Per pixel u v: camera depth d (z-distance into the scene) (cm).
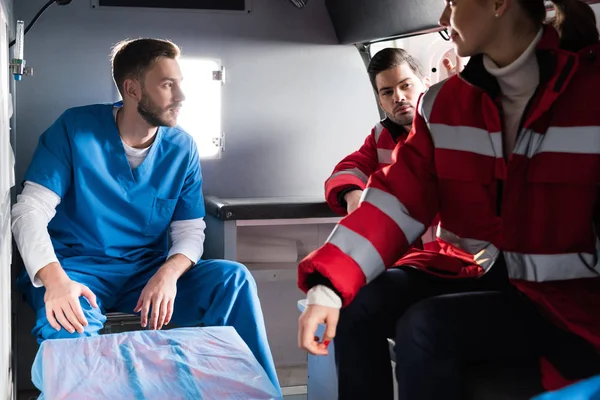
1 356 174
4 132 196
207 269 252
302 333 129
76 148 243
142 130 248
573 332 123
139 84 239
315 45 320
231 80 313
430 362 127
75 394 153
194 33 307
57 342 185
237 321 245
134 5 299
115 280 249
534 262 132
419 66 251
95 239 251
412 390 129
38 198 236
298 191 326
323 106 324
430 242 207
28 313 291
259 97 317
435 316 127
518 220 134
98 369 167
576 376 119
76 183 245
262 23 314
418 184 144
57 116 295
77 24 294
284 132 321
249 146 319
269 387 160
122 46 246
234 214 275
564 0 139
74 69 295
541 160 132
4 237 193
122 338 189
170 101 242
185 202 263
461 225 144
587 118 130
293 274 290
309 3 318
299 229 312
